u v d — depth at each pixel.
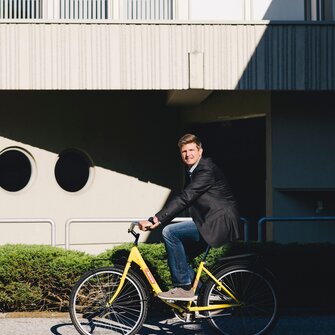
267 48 12.09
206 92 12.67
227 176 14.83
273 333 7.34
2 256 8.31
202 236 6.73
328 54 12.18
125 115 14.64
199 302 6.91
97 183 14.41
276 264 8.64
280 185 12.75
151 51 12.04
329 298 8.74
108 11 12.43
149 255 8.33
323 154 12.80
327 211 13.18
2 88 11.90
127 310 7.12
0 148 13.88
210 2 12.62
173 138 15.00
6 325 7.71
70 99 14.29
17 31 11.91
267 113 12.92
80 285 6.96
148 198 14.77
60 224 14.16
